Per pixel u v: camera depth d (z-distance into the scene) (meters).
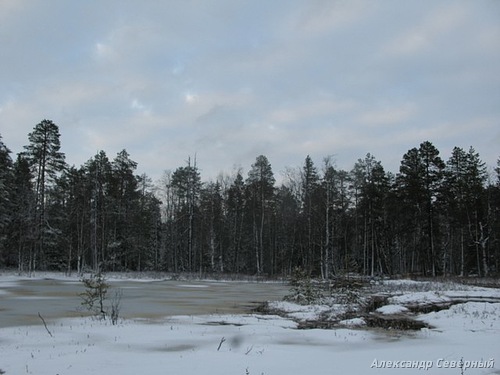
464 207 52.66
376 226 56.12
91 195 56.69
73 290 28.42
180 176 67.38
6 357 9.60
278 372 8.39
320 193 53.81
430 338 12.82
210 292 29.41
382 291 27.88
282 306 20.72
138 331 13.15
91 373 8.20
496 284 34.56
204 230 65.62
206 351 10.46
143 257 65.38
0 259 50.50
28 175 55.44
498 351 10.72
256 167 63.53
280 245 65.06
